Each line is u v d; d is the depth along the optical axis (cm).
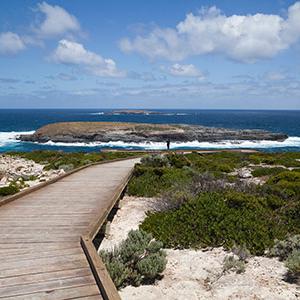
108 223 945
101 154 3309
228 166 2183
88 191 1232
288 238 786
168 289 620
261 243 789
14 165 2794
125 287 625
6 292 466
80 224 794
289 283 620
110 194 1173
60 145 6231
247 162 2594
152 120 16538
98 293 467
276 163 2544
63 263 564
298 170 1920
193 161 2381
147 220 1012
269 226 898
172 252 808
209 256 773
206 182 1293
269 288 601
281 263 712
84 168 1994
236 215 933
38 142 6600
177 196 1111
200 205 1012
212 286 628
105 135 6725
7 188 1492
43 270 536
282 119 17838
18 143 6456
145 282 652
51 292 468
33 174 2206
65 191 1232
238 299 570
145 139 6669
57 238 691
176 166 2111
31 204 1007
